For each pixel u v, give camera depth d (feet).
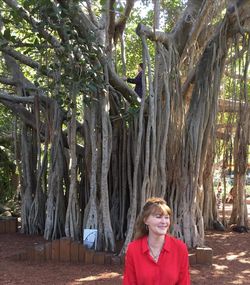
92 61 25.00
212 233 34.86
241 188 37.42
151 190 25.36
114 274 21.97
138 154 25.29
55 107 31.07
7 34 24.57
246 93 27.63
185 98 29.60
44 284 20.21
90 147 27.96
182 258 10.75
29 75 42.73
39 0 22.63
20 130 35.29
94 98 25.62
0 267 22.95
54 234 30.60
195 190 27.35
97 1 35.42
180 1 33.55
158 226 10.56
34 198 33.94
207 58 27.09
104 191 25.91
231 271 23.00
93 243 25.84
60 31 23.72
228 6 25.59
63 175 31.83
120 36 32.07
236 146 31.04
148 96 26.43
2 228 33.94
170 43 26.50
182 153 27.17
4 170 47.14
